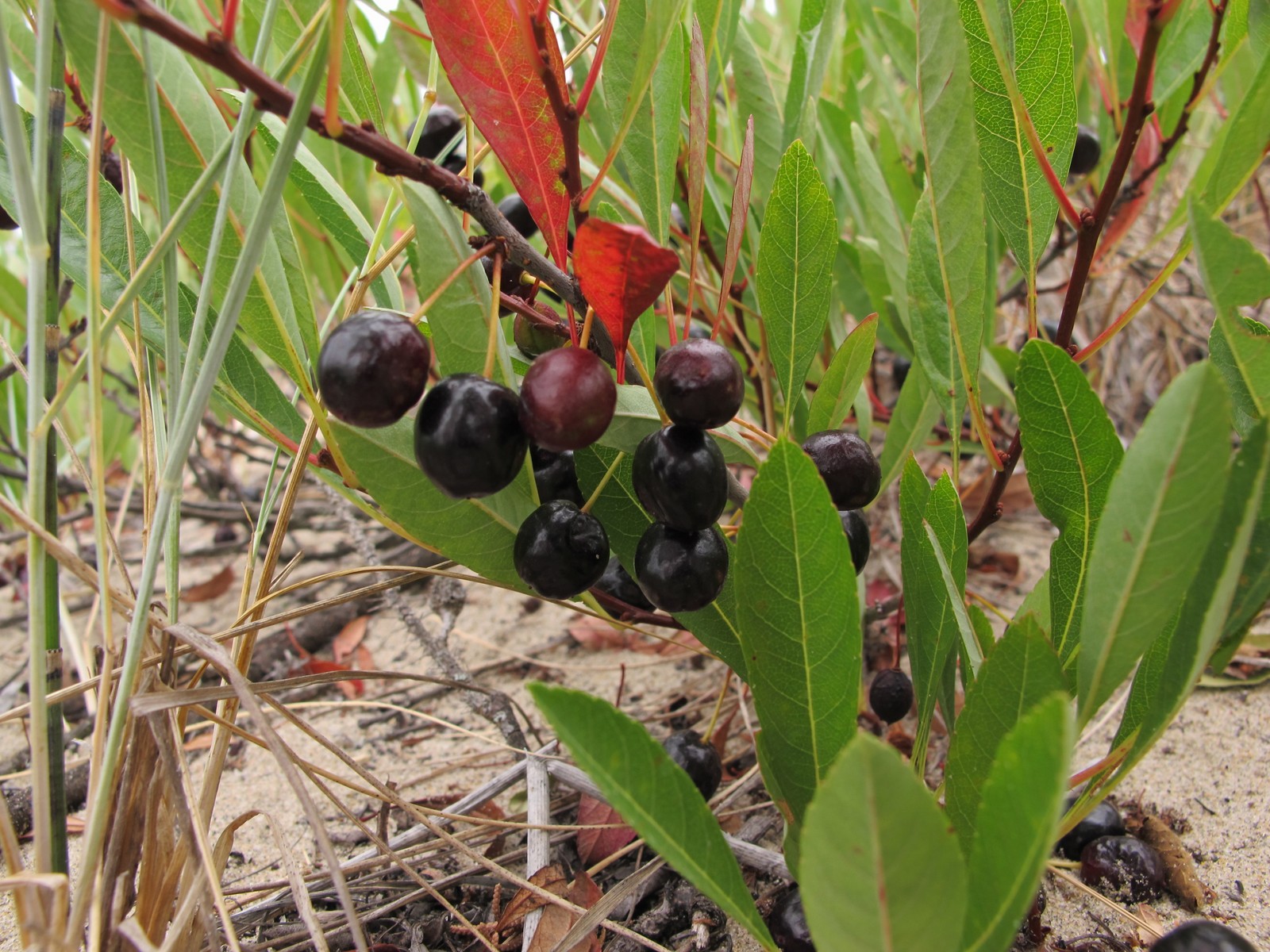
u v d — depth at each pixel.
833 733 0.13
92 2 0.11
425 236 0.12
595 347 0.15
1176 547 0.11
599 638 0.30
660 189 0.17
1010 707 0.12
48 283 0.15
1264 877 0.18
